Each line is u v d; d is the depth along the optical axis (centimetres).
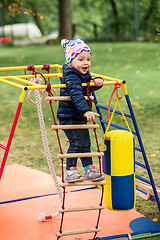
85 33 4416
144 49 2306
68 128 365
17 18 3750
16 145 773
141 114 986
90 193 519
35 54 2038
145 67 1647
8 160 686
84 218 445
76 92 363
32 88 369
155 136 808
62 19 2747
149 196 454
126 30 3453
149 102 1105
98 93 1166
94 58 1903
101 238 396
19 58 1869
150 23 3447
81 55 373
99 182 369
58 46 2612
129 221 437
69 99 372
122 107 1053
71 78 370
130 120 933
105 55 2030
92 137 807
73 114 383
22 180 571
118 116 970
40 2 4028
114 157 402
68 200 495
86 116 357
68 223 432
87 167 386
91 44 2733
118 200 409
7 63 1684
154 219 456
